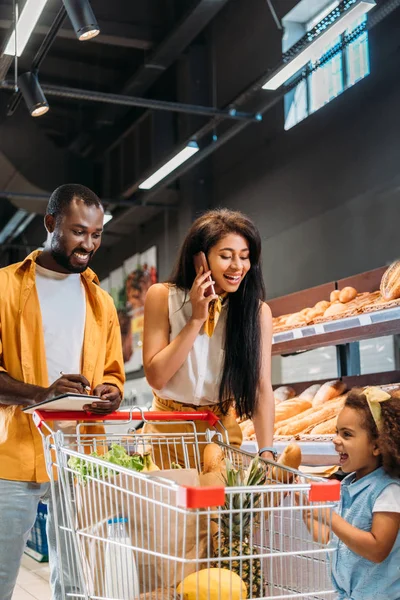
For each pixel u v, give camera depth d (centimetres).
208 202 1057
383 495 217
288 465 203
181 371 240
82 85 1159
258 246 239
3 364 242
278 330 436
